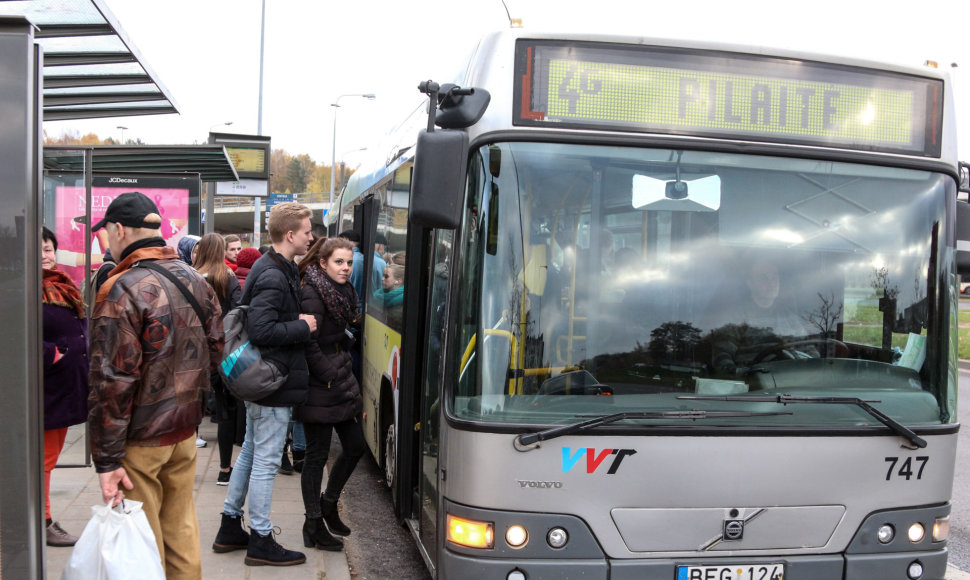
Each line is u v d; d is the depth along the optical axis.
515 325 3.81
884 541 3.97
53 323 4.82
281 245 4.76
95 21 5.16
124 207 3.65
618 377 3.85
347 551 5.70
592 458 3.72
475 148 3.90
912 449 4.00
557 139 3.92
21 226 2.86
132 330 3.52
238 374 4.59
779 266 4.04
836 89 4.16
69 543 5.03
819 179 4.12
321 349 5.07
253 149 16.72
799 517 3.87
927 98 4.27
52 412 4.82
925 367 4.12
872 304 4.10
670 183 3.99
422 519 4.53
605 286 3.90
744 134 4.07
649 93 4.01
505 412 3.76
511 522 3.69
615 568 3.71
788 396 3.90
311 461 5.24
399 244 6.03
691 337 3.92
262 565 4.91
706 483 3.78
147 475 3.64
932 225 4.22
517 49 3.94
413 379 4.83
